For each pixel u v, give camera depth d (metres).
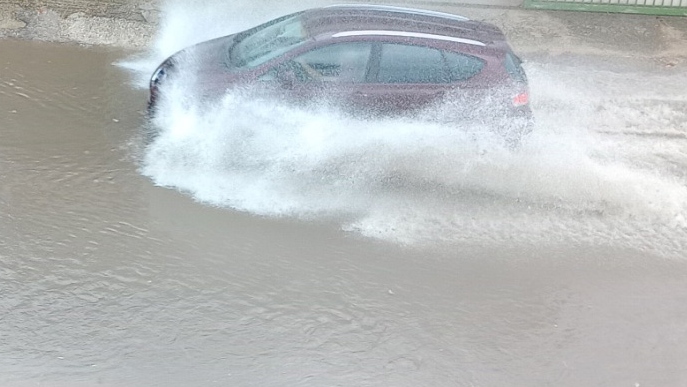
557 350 6.00
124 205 7.13
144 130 8.24
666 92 9.98
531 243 7.24
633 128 9.14
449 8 11.27
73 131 8.12
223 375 5.47
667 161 8.57
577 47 10.84
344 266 6.68
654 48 10.96
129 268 6.39
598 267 6.97
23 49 9.73
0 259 6.33
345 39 7.55
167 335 5.77
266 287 6.34
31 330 5.70
